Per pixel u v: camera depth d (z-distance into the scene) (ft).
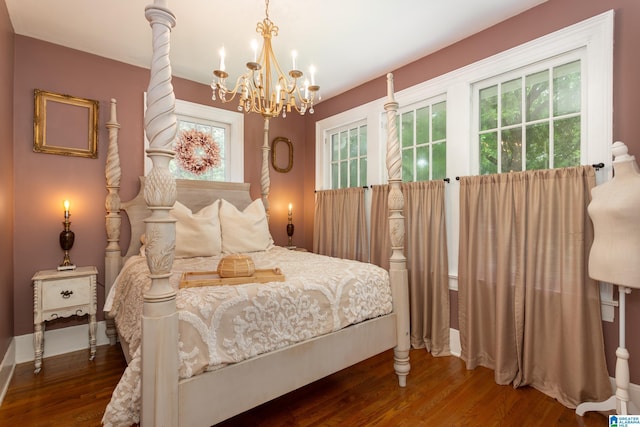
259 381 4.95
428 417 5.86
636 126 5.86
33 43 8.40
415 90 9.72
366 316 6.49
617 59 6.08
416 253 9.23
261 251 9.99
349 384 7.07
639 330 5.84
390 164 7.12
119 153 9.66
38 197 8.43
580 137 6.74
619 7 6.07
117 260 9.05
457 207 8.64
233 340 4.75
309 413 5.99
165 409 4.05
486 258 7.79
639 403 5.77
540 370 6.82
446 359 8.33
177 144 10.85
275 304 5.24
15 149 8.11
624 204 5.10
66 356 8.37
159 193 4.15
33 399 6.36
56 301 7.73
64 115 8.79
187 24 7.79
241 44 8.73
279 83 6.67
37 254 8.39
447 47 8.95
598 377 6.10
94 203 9.23
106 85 9.46
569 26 6.69
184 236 8.78
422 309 9.20
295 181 13.97
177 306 4.50
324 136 13.24
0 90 6.63
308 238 13.91
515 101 7.81
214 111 11.57
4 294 6.98
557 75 7.13
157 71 4.17
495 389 6.85
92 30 8.11
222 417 4.56
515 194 7.29
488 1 7.04
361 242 11.12
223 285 5.27
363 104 11.46
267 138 12.09
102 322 9.23
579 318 6.16
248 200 11.84
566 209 6.46
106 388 6.78
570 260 6.36
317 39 8.54
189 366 4.32
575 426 5.60
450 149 8.79
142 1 6.98
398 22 7.79
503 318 7.21
